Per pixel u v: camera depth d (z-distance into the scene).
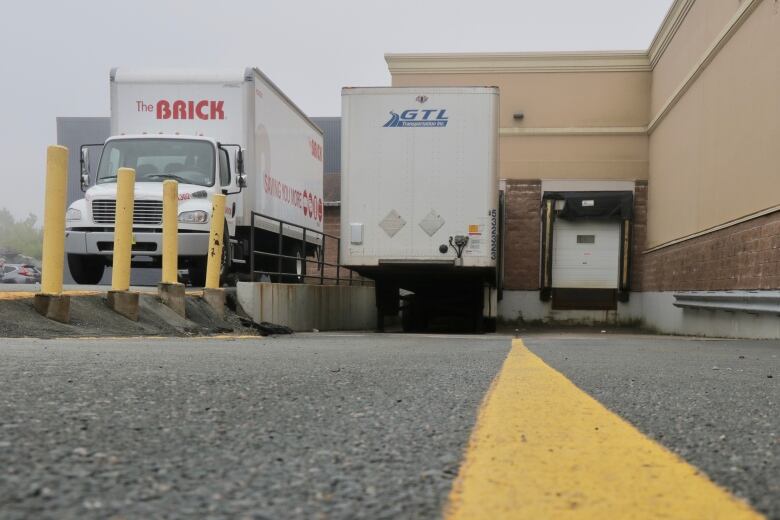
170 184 8.78
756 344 8.16
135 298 7.66
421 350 5.91
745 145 12.03
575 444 1.70
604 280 20.58
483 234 11.72
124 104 12.10
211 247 9.92
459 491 1.24
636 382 3.26
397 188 11.84
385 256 11.83
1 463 1.33
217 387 2.69
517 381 3.20
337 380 3.12
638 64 20.58
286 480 1.30
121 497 1.15
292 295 13.05
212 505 1.12
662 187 18.69
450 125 11.79
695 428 1.99
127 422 1.85
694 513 1.12
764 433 1.92
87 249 10.88
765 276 10.89
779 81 10.47
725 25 13.07
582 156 20.78
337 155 31.80
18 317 6.22
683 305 15.27
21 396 2.23
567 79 20.89
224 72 12.09
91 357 3.91
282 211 14.19
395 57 21.30
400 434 1.82
